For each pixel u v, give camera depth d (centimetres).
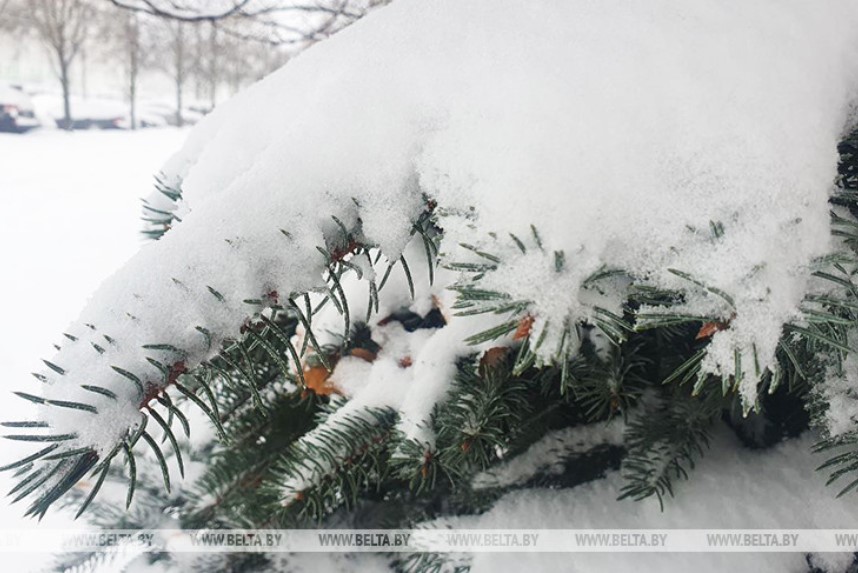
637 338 114
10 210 812
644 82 69
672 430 112
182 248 64
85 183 1005
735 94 67
